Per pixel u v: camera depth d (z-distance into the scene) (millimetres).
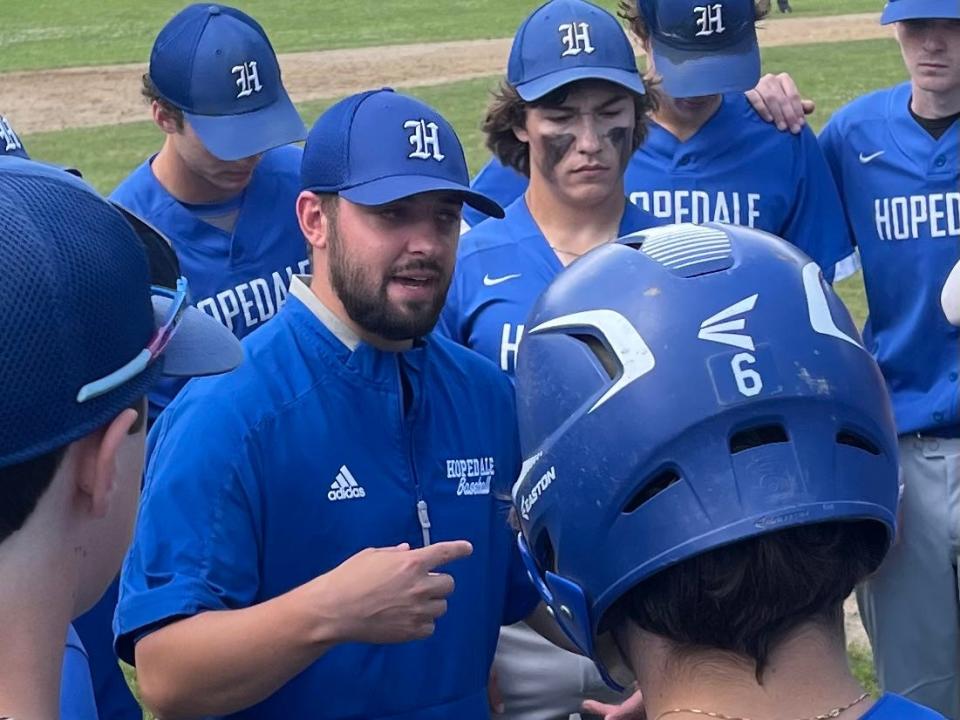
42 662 1160
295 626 2096
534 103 3352
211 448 2271
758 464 1235
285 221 3918
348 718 2311
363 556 2133
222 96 3652
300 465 2312
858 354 1318
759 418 1250
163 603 2191
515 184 4180
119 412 1171
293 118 3799
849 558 1255
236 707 2178
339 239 2350
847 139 4051
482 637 2484
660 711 1274
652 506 1248
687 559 1232
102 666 3164
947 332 3812
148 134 14914
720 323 1280
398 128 2373
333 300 2396
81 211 1155
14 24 25766
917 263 3875
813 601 1223
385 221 2326
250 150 3660
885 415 1316
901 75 16375
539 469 1352
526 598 2611
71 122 16016
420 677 2357
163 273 2051
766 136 3939
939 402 3775
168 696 2199
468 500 2463
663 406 1252
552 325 1367
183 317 1433
